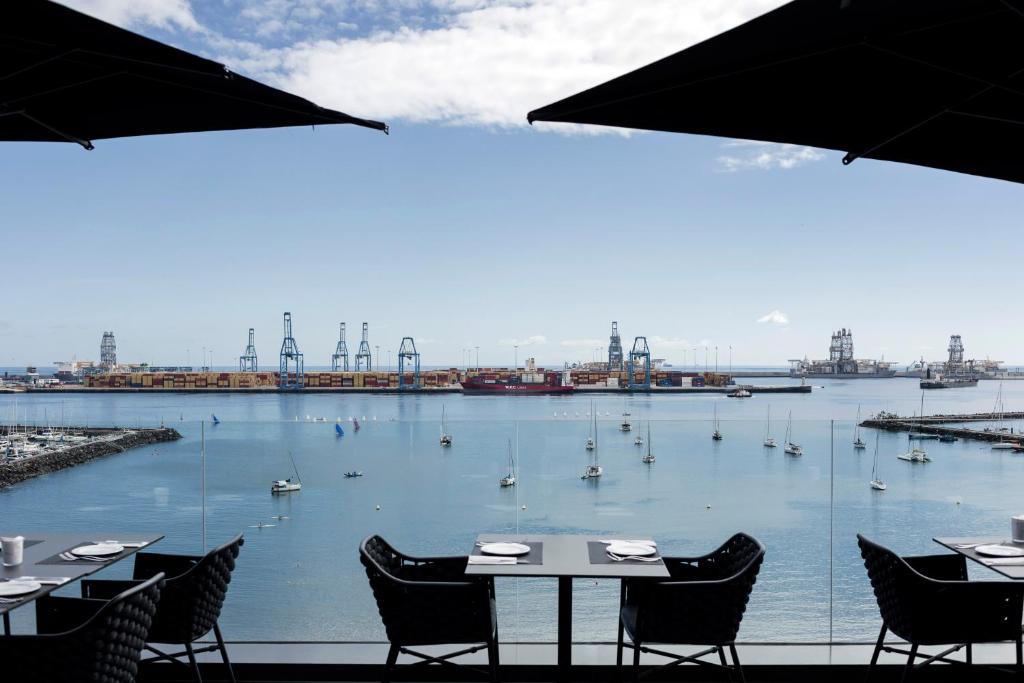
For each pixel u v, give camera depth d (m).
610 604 3.91
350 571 4.12
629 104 2.46
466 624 2.86
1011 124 2.56
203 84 2.47
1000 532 4.30
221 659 3.71
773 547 4.22
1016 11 1.72
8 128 2.96
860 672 3.70
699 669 3.63
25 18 2.04
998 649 3.84
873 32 2.01
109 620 2.29
